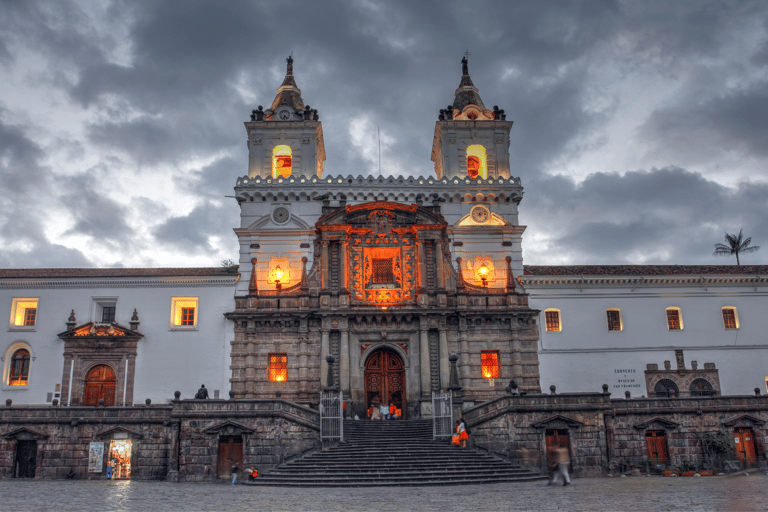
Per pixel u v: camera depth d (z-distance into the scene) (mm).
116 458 40406
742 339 50938
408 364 48906
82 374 47219
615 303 51156
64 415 41000
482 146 56156
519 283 51000
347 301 49281
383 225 51281
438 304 49625
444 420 39938
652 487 29672
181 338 48344
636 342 50375
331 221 51281
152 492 30609
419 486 32406
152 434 40562
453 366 42125
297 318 48781
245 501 26141
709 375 49969
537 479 35688
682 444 41250
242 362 47938
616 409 41156
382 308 49344
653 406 41656
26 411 41031
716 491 27125
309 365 48125
